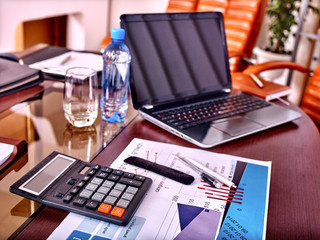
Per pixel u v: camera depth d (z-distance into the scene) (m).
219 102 1.07
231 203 0.63
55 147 0.77
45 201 0.58
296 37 3.04
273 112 1.04
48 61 1.20
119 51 0.92
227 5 2.40
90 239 0.52
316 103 1.53
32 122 0.89
